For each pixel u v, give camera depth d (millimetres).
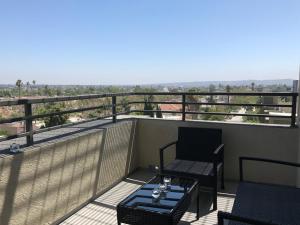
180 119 4562
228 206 3357
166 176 3174
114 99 4195
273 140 3930
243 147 4102
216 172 3240
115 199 3564
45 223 2732
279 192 2537
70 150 3029
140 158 4805
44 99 2799
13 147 2438
